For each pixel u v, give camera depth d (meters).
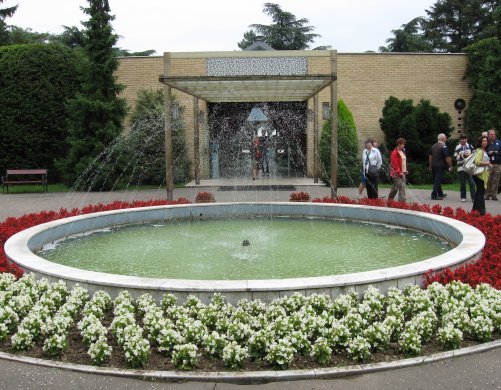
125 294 4.29
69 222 8.19
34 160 18.11
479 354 3.64
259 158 20.23
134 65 18.41
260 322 3.82
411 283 4.65
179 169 17.81
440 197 12.87
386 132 17.78
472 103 18.39
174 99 18.06
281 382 3.30
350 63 18.28
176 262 6.36
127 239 8.00
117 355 3.64
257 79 11.41
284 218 10.02
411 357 3.55
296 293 4.18
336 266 6.07
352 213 9.55
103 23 16.91
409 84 18.48
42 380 3.33
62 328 3.84
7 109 17.80
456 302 4.09
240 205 10.18
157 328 3.71
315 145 16.53
